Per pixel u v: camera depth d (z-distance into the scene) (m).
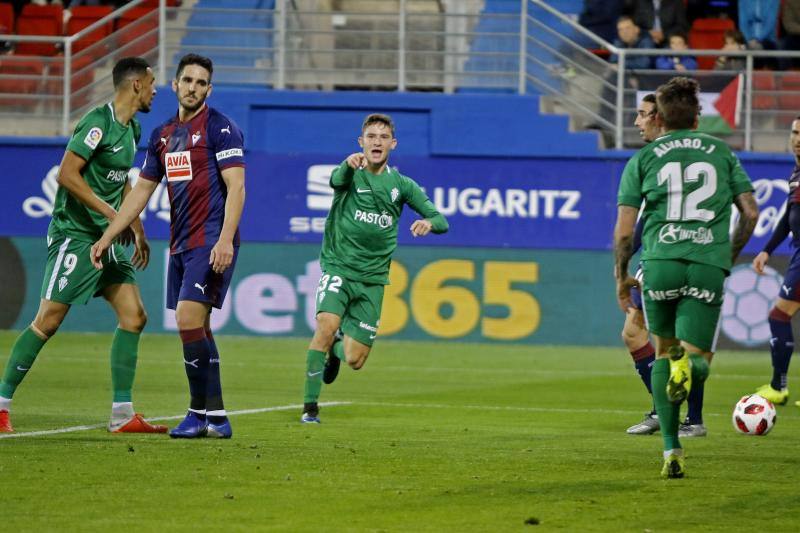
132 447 25.86
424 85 66.88
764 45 69.88
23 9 72.69
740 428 31.52
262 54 67.25
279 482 22.30
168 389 40.91
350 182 33.81
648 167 24.27
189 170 27.44
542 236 64.38
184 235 27.69
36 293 65.12
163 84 66.25
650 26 68.38
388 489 21.78
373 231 33.75
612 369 52.25
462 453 26.61
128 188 30.59
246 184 65.12
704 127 64.94
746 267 63.03
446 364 53.34
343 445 27.66
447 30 67.75
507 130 64.69
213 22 67.75
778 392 40.94
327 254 34.16
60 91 66.94
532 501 20.78
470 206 64.56
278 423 32.31
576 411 37.00
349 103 65.19
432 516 19.36
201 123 27.61
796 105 65.00
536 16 69.31
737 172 24.28
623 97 65.56
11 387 28.94
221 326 64.88
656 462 25.56
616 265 24.64
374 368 51.03
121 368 29.22
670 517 19.52
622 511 19.97
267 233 64.94
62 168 28.20
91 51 67.31
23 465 23.64
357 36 67.50
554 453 26.86
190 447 26.53
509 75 66.81
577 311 64.12
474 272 64.38
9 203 65.12
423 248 64.50
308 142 65.31
